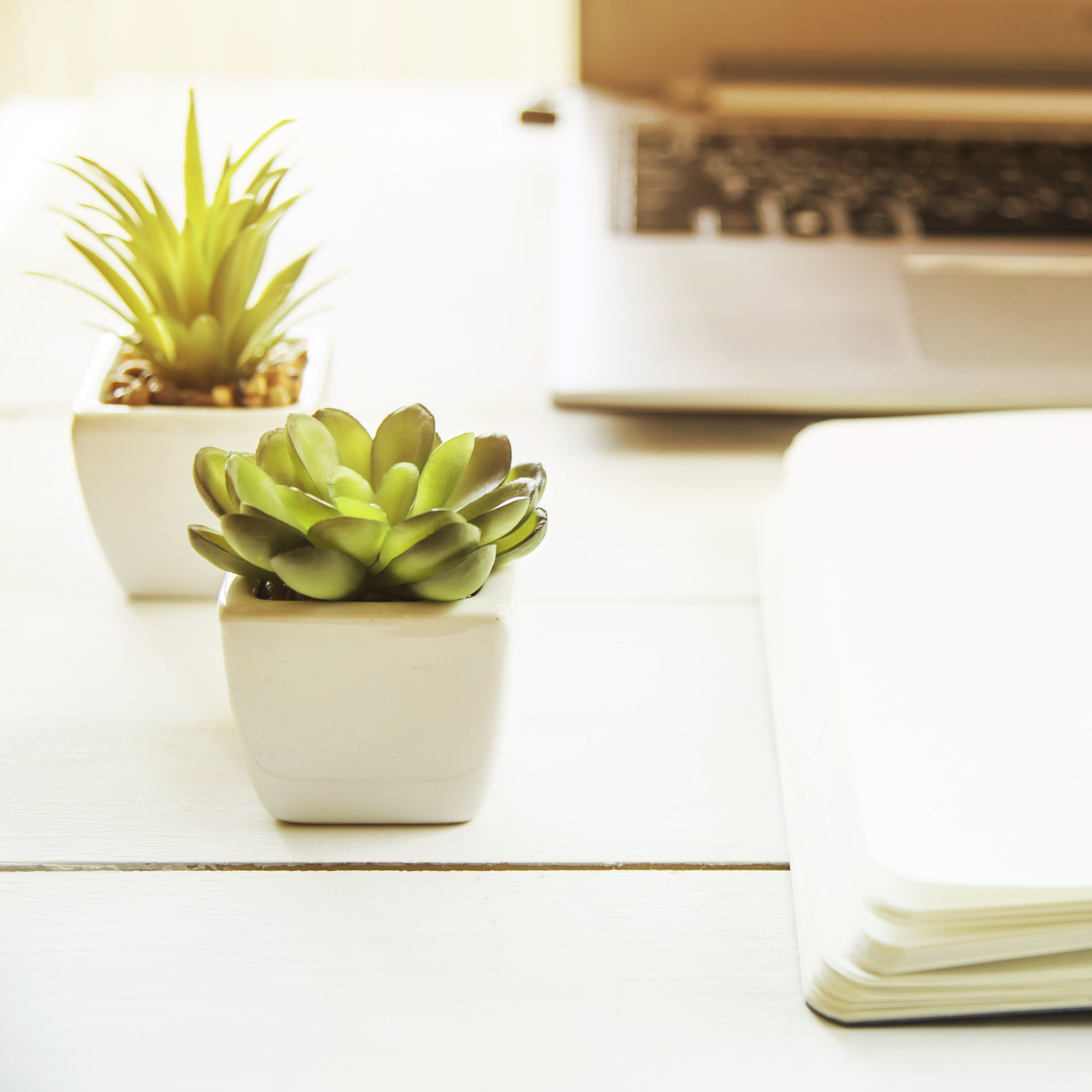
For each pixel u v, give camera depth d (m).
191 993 0.32
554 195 0.78
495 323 0.65
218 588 0.47
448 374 0.61
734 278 0.60
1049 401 0.52
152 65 1.71
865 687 0.36
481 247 0.72
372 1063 0.30
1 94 1.70
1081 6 0.77
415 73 1.72
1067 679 0.36
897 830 0.31
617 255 0.62
